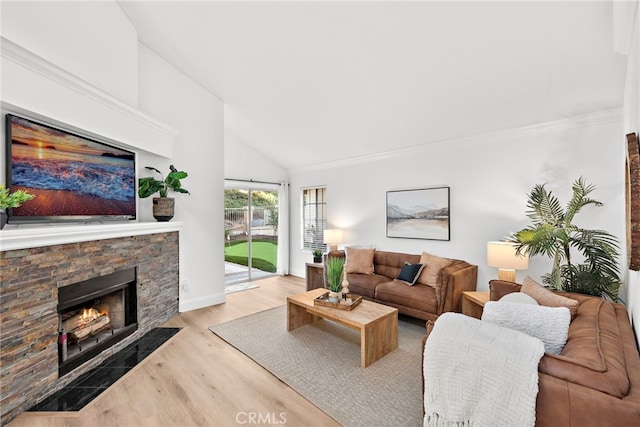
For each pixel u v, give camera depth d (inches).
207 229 166.1
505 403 47.8
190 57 140.3
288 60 126.3
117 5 115.2
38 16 82.5
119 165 117.1
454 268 136.9
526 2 78.1
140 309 123.7
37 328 80.4
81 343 100.4
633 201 56.6
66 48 91.8
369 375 94.1
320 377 92.8
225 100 173.6
